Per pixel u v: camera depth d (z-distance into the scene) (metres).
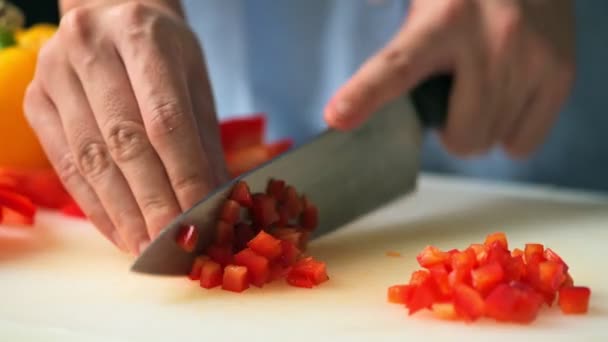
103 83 0.53
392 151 0.65
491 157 0.87
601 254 0.56
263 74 0.87
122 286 0.50
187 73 0.55
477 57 0.65
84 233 0.58
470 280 0.47
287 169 0.56
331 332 0.46
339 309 0.48
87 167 0.52
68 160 0.54
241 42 0.85
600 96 0.85
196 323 0.46
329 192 0.59
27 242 0.57
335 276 0.52
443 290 0.47
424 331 0.46
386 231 0.60
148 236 0.51
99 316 0.47
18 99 0.63
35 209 0.61
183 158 0.51
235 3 0.84
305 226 0.56
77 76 0.54
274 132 0.89
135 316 0.47
